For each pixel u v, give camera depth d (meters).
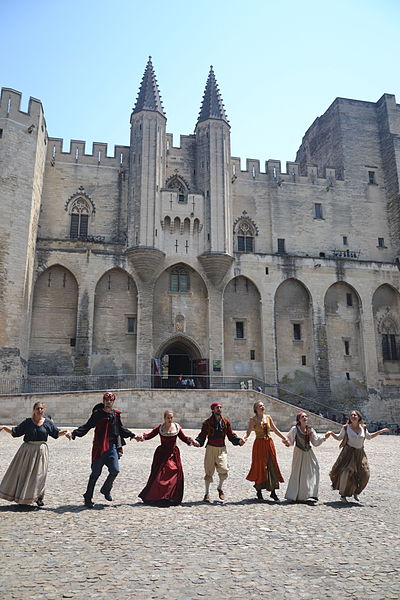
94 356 39.19
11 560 7.24
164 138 43.69
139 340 39.22
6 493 10.20
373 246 48.66
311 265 44.62
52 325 38.72
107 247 40.88
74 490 12.25
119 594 6.19
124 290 40.88
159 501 11.06
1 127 35.84
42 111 38.72
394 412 44.47
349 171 49.97
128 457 18.36
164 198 41.84
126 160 44.31
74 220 42.31
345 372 44.41
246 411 32.56
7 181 35.03
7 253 33.97
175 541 8.31
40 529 8.80
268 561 7.45
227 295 43.25
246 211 46.28
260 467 11.62
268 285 43.12
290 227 46.91
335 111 52.22
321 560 7.53
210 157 43.50
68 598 6.02
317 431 33.09
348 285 45.78
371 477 15.55
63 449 19.97
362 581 6.72
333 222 48.19
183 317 41.53
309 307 44.41
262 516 10.09
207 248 41.84
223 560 7.46
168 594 6.22
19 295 34.03
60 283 39.56
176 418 31.17
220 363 40.38
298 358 43.72
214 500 11.62
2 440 22.47
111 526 9.12
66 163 43.03
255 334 43.09
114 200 43.28
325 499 12.10
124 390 30.36
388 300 47.12
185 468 16.47
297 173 48.44
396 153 49.69
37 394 28.45
